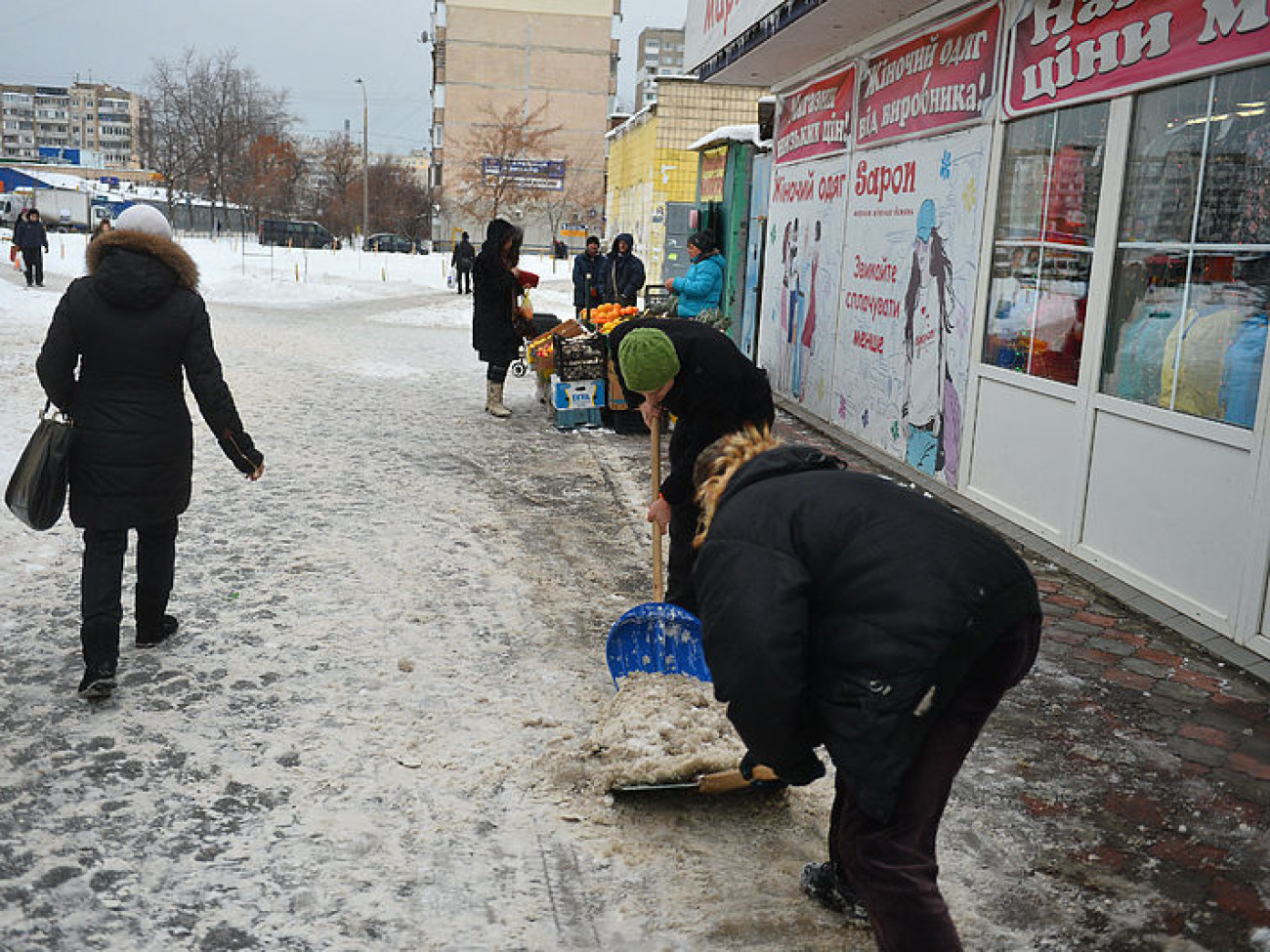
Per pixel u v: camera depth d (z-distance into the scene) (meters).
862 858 2.22
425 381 12.05
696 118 24.00
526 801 3.30
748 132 13.47
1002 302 6.67
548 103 66.38
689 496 4.02
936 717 2.12
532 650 4.47
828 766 3.64
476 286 9.70
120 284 3.74
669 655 3.86
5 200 51.09
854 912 2.76
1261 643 4.43
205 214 66.50
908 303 7.98
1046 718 3.97
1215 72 4.71
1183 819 3.30
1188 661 4.50
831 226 9.67
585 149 69.31
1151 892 2.92
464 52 67.25
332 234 62.09
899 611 2.08
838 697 2.12
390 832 3.12
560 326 9.57
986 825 3.24
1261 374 4.41
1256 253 4.50
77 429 3.80
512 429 9.35
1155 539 5.11
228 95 63.22
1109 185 5.48
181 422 3.98
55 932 2.62
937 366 7.46
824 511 2.18
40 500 3.73
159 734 3.63
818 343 10.02
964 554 2.13
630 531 6.32
